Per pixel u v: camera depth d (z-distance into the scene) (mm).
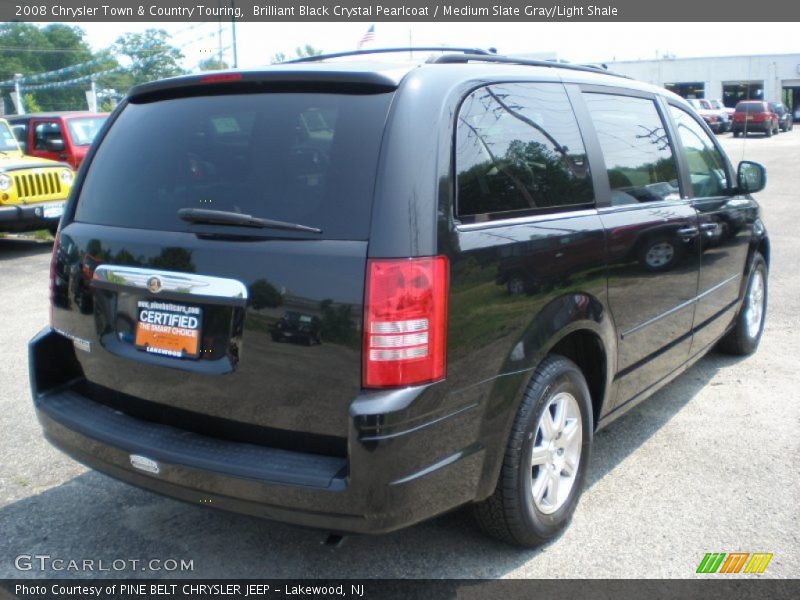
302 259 2518
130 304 2918
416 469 2518
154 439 2812
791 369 5445
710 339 4852
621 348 3615
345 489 2453
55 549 3289
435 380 2527
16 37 68812
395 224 2469
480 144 2850
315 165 2641
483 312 2699
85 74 68938
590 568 3104
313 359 2508
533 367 2943
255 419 2664
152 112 3178
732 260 4930
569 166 3318
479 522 3107
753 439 4301
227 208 2732
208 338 2709
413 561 3174
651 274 3787
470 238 2676
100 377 3096
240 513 2650
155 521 3523
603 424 3691
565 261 3092
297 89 2822
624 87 3994
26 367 5723
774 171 20312
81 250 3090
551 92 3365
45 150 15109
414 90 2670
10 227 10836
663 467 3977
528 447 2998
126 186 3072
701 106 39781
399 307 2439
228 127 2891
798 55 42750
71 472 4000
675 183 4250
